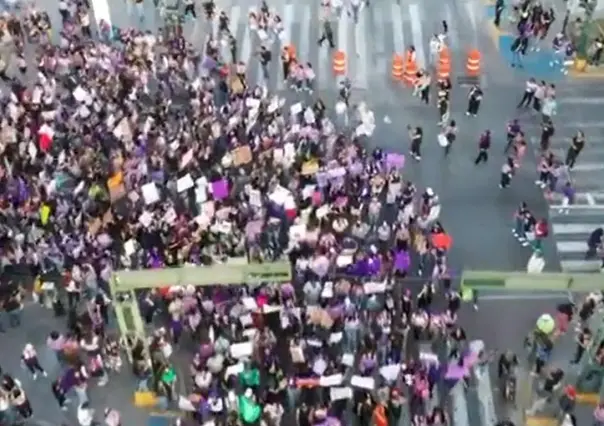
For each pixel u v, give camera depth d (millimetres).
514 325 35781
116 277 29641
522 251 38438
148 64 43594
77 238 35500
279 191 36750
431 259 36031
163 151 39031
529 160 42281
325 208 36500
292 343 32469
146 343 32562
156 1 49562
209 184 37562
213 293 34125
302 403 32094
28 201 36969
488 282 29031
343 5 49875
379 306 33844
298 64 45031
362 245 36188
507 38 48344
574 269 37781
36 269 35594
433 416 30953
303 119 41219
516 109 44688
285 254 35000
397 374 31859
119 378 34281
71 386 33188
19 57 46156
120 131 39625
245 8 50500
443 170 41906
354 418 32250
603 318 33125
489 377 34000
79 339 33719
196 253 34625
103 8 49062
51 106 41406
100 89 42219
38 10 50688
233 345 31922
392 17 49906
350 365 32250
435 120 44250
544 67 46875
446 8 50438
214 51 44938
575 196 40656
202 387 31875
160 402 33469
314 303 33750
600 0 48188
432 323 33781
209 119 40375
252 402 31078
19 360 35156
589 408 33188
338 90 45719
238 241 35250
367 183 37969
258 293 33594
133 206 37219
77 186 37406
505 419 32938
